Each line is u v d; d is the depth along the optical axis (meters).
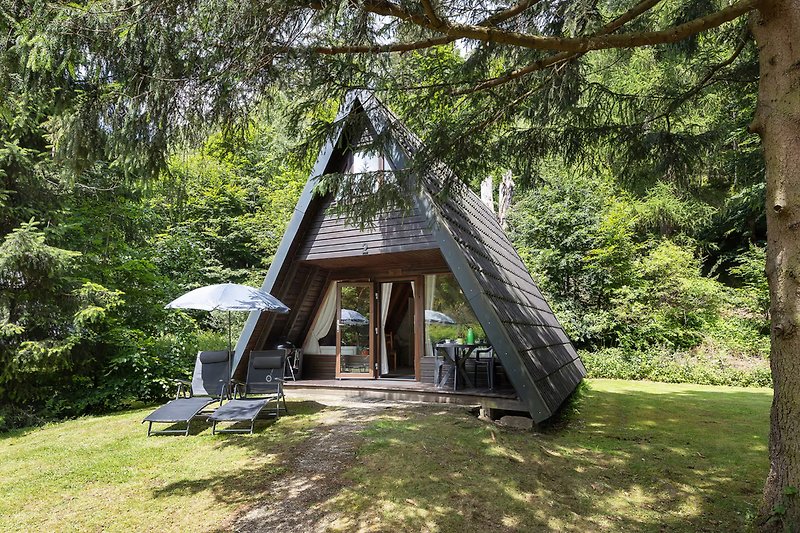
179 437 6.25
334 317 10.02
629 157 6.04
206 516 3.81
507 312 7.46
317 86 4.40
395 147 6.42
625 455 5.60
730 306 15.63
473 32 3.63
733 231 18.00
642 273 15.68
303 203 8.54
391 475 4.55
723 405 9.12
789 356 3.04
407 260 8.93
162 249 15.48
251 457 5.27
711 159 6.15
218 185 20.41
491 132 5.91
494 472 4.71
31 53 3.45
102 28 3.47
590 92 5.54
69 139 4.15
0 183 7.47
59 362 7.99
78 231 9.02
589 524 3.75
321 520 3.71
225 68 3.88
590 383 12.66
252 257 21.08
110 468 5.00
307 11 3.65
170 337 10.90
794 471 2.98
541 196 16.77
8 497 4.25
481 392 7.50
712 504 4.16
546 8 4.62
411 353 10.12
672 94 5.65
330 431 6.10
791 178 3.09
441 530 3.57
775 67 3.27
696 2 5.15
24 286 7.71
